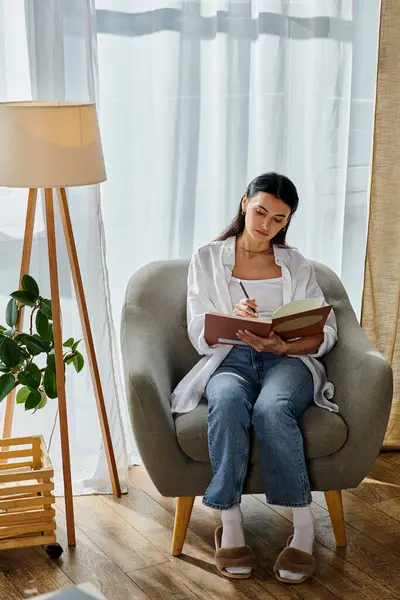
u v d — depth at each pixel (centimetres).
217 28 286
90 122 237
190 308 260
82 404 292
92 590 164
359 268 330
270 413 231
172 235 299
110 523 266
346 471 237
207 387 248
